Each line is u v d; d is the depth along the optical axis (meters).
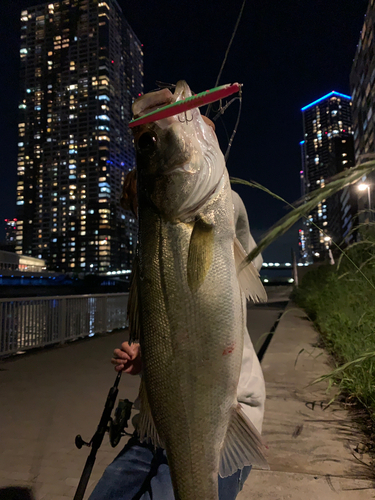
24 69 186.50
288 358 5.93
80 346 8.30
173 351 1.25
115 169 175.38
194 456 1.20
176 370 1.24
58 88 179.12
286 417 3.50
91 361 6.81
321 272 12.24
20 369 6.24
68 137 173.88
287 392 4.22
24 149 180.00
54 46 184.25
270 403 3.89
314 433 3.14
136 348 1.69
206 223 1.30
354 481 2.40
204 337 1.24
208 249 1.28
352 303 5.50
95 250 162.62
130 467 1.51
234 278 1.31
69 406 4.40
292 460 2.71
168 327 1.26
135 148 1.40
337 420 3.40
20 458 3.16
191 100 0.93
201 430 1.21
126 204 1.82
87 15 181.25
